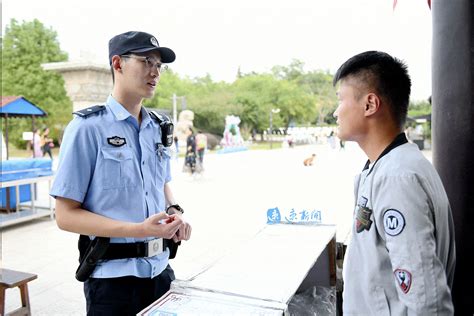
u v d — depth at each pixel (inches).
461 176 63.9
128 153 61.7
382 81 43.3
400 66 44.2
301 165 576.4
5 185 227.1
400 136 43.9
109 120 62.1
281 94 1777.8
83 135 59.2
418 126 856.9
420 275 36.5
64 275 154.3
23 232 219.1
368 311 41.5
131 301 60.7
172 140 71.2
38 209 262.5
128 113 62.9
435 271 36.9
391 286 40.5
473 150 63.1
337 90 47.2
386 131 44.3
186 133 960.9
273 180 418.6
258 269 58.1
